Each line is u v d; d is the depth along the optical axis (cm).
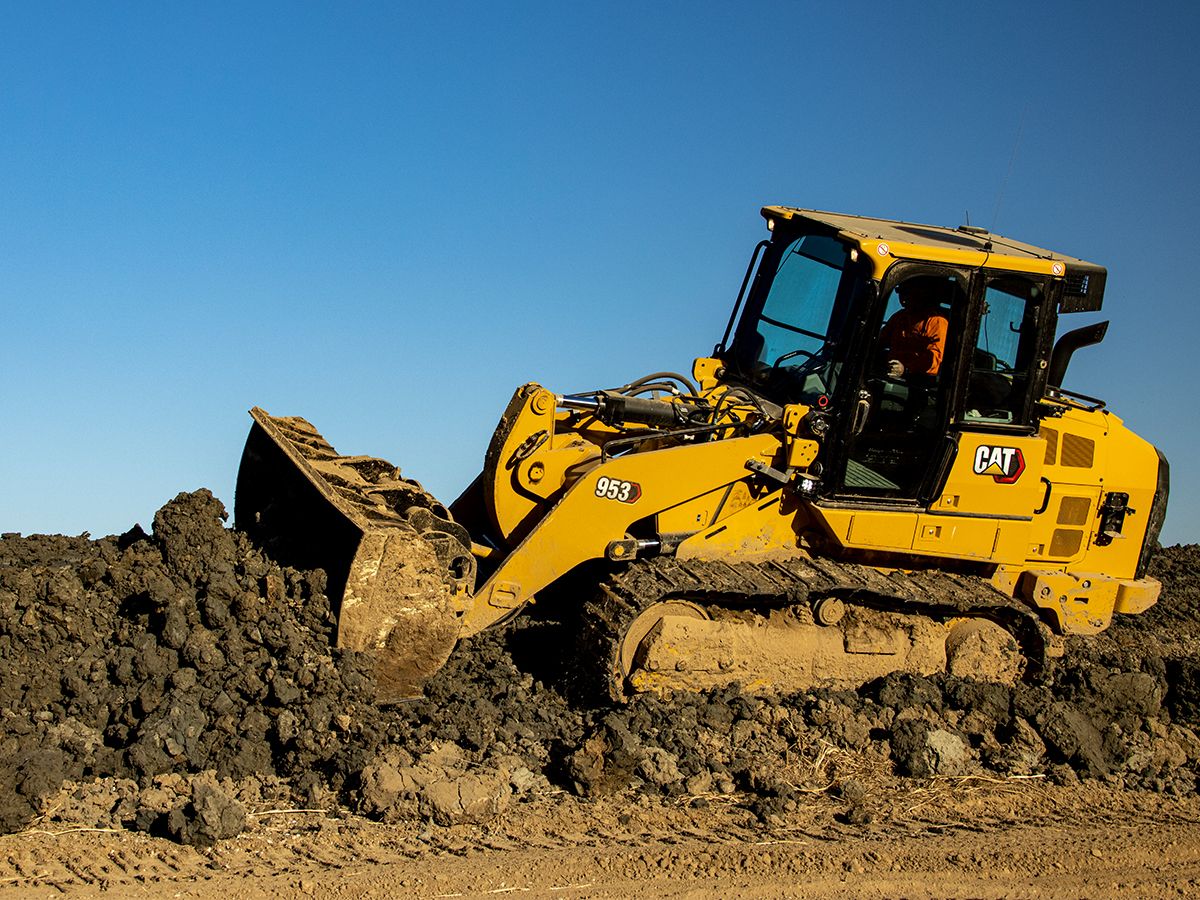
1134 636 1111
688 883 628
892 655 859
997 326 871
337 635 728
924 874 660
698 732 784
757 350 924
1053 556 916
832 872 653
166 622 731
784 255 931
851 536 857
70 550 885
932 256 834
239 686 712
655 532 840
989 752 818
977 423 866
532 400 828
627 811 702
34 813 634
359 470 853
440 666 763
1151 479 948
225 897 576
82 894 570
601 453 839
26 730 682
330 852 629
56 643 738
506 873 621
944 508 873
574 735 762
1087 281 905
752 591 800
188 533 779
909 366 863
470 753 738
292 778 693
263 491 870
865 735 809
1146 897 658
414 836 654
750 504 852
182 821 622
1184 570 1389
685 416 850
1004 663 884
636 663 796
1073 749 818
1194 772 841
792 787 745
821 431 835
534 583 805
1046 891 655
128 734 701
